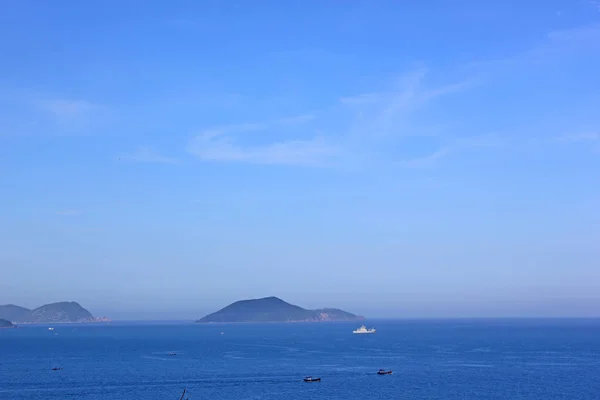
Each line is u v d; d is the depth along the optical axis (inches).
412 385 5880.9
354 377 6496.1
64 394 5285.4
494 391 5516.7
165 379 6294.3
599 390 5570.9
